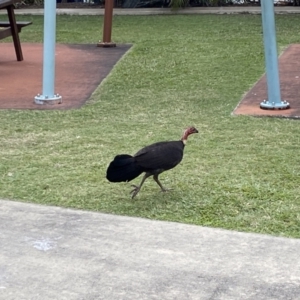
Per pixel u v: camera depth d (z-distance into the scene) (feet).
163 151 21.91
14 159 25.36
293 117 28.66
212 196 22.74
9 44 41.75
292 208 22.04
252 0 51.85
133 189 23.07
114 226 21.35
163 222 21.49
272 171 24.12
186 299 17.37
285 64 35.50
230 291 17.75
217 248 20.39
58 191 23.17
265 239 20.72
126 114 29.53
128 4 52.37
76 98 31.73
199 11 50.03
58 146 26.30
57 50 39.73
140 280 18.45
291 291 17.72
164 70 35.09
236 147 25.93
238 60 36.14
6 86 33.50
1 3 35.94
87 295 17.67
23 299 17.53
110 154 25.50
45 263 19.60
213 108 29.94
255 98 30.94
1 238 20.93
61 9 52.65
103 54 38.47
